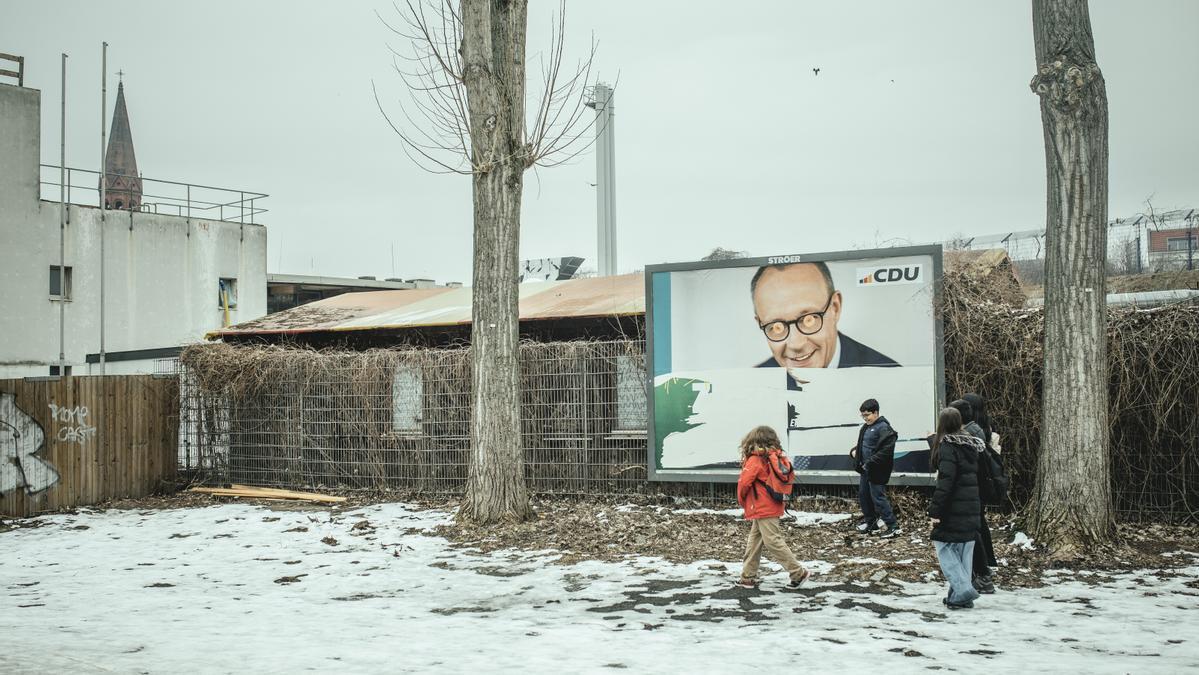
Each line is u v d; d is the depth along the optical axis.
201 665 6.36
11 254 32.75
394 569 10.24
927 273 12.92
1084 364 10.04
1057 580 8.86
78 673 6.16
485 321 12.78
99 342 34.81
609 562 10.30
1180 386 11.70
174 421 18.27
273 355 17.45
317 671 6.16
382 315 20.05
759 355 13.81
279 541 12.38
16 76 33.84
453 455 15.92
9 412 15.85
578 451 15.09
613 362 14.93
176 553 11.69
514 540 11.70
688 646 6.75
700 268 14.15
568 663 6.30
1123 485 12.00
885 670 6.02
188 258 37.75
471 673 6.06
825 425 13.40
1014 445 12.47
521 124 12.93
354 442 16.78
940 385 12.77
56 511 16.17
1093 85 10.09
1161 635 6.89
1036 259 22.75
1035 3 10.44
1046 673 5.91
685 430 14.16
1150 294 17.47
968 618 7.52
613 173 31.31
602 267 30.88
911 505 12.73
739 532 11.68
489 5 12.67
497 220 12.77
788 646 6.70
